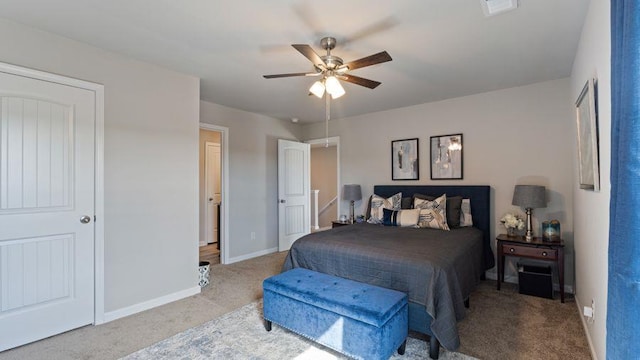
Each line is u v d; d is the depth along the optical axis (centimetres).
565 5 209
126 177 292
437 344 213
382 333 191
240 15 223
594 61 192
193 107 347
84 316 264
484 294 335
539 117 365
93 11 219
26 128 239
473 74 338
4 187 229
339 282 245
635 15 89
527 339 238
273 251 545
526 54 286
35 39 243
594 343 208
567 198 346
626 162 92
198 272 349
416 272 229
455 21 230
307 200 601
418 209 393
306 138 610
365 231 349
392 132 490
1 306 227
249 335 248
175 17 226
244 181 498
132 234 295
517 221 354
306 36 254
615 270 100
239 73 337
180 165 335
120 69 289
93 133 271
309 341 238
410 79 352
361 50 279
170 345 233
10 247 232
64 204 256
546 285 322
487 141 402
